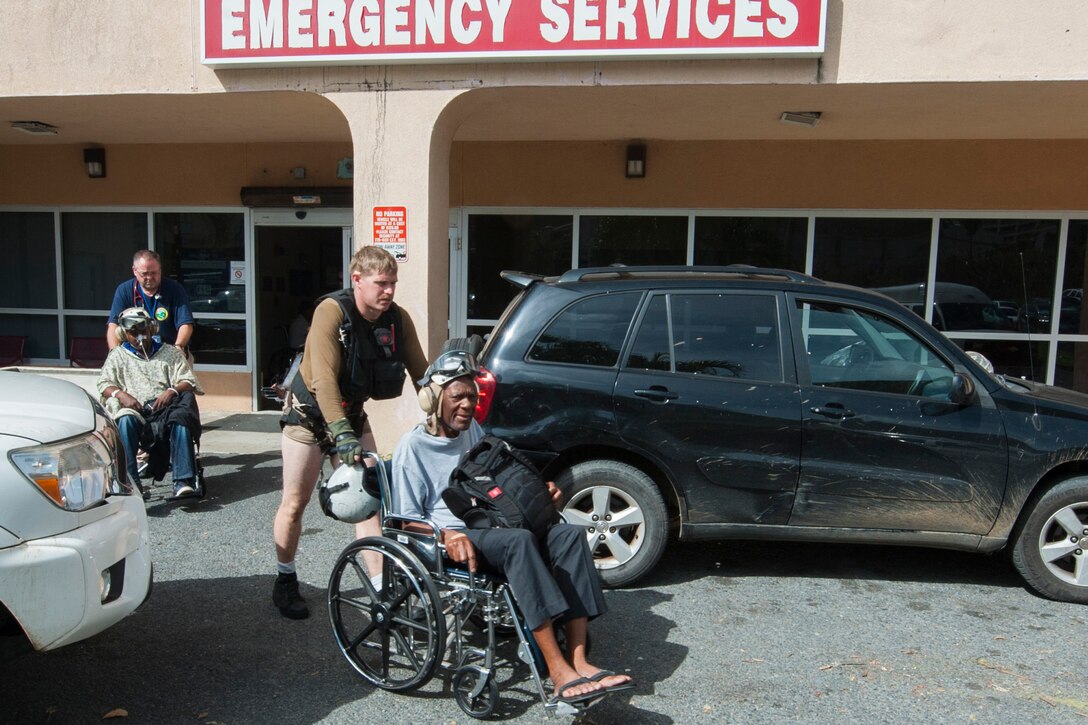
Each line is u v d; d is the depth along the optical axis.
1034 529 4.18
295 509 3.79
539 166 8.62
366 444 3.90
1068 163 8.10
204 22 6.45
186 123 7.98
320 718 3.10
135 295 5.92
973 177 8.22
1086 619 4.05
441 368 3.29
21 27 6.77
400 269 6.59
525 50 6.12
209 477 6.52
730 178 8.46
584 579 3.09
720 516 4.27
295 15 6.33
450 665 3.52
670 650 3.67
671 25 5.96
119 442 3.23
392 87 6.45
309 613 3.99
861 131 7.83
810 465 4.16
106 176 9.25
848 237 8.43
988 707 3.22
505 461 3.29
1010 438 4.09
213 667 3.47
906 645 3.74
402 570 3.12
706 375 4.27
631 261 8.69
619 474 4.26
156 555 4.79
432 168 6.54
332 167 8.95
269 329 9.55
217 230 9.23
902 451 4.13
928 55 5.93
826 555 4.93
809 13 5.85
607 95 6.55
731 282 4.41
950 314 8.41
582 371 4.30
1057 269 8.27
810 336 4.32
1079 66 5.82
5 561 2.51
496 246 8.80
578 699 2.82
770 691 3.33
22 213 9.48
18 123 8.02
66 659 3.52
